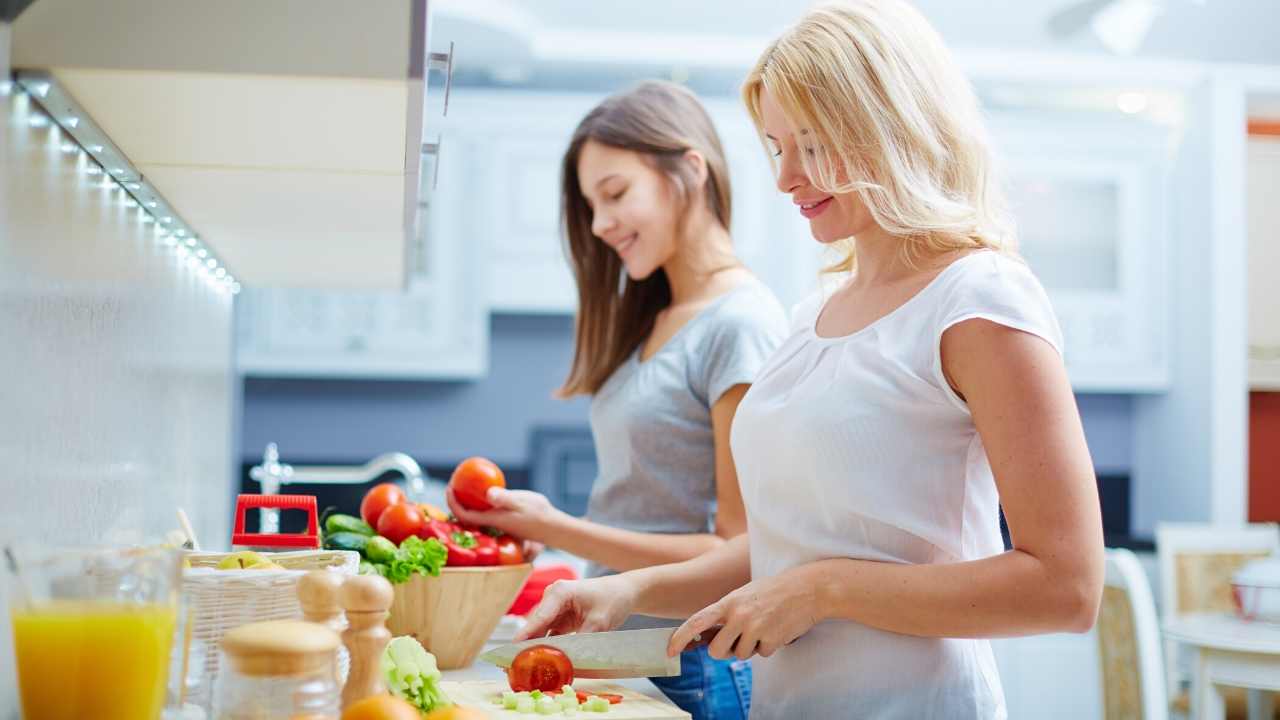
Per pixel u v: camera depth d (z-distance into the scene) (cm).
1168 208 444
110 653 77
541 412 477
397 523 152
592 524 163
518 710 112
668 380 171
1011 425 104
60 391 104
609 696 119
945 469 114
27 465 94
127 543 119
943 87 117
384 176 134
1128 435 488
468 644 150
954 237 116
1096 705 391
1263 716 324
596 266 187
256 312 426
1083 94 451
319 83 96
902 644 115
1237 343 418
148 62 93
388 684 103
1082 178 441
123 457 131
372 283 237
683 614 143
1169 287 445
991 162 119
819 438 117
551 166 432
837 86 115
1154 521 469
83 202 113
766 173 432
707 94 461
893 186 114
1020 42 411
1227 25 391
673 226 178
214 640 102
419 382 474
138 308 140
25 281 93
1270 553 374
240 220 163
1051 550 102
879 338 116
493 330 477
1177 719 353
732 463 165
